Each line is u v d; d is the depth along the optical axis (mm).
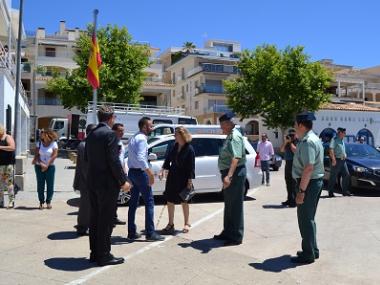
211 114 51062
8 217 8734
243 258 6348
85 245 6754
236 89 40531
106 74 33000
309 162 5906
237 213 7113
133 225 7316
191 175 7711
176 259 6219
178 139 7684
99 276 5340
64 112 50344
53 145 9852
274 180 17859
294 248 6938
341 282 5383
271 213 10055
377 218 9414
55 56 54469
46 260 5922
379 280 5473
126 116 19000
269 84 38719
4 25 23047
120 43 34344
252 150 12445
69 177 17750
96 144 5754
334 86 64312
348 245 7141
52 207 10133
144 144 7168
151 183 7203
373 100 66188
